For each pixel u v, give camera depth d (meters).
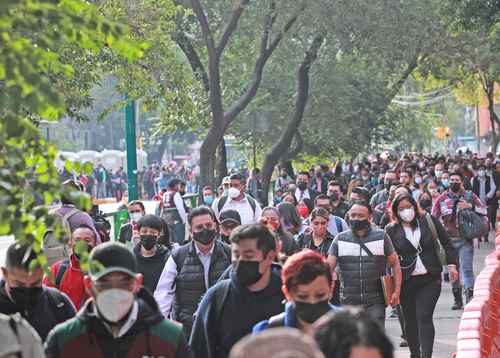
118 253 10.28
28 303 12.21
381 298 20.00
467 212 30.53
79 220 20.91
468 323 17.45
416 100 127.69
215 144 49.62
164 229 20.52
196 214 17.00
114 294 10.20
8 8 7.79
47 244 17.92
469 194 31.78
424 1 50.91
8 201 8.41
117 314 10.23
